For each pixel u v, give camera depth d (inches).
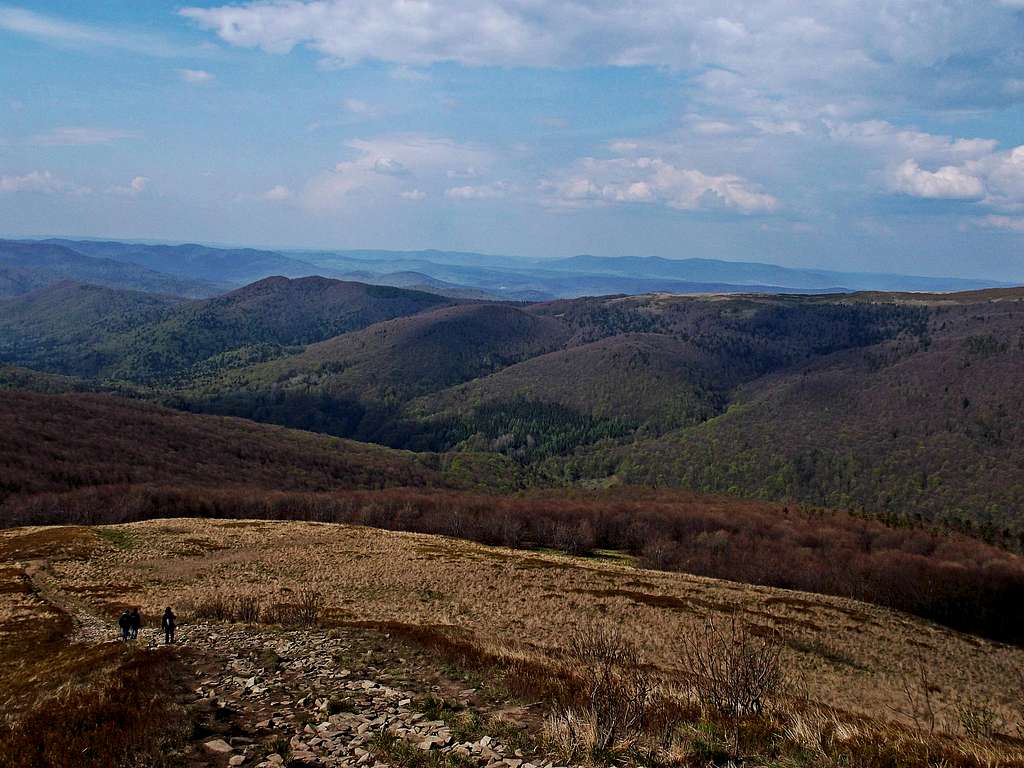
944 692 1595.7
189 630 1070.4
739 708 454.6
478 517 4495.6
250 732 445.4
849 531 4781.0
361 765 371.6
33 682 694.5
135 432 6899.6
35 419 6230.3
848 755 353.7
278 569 2265.0
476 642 861.2
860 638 2237.9
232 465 6545.3
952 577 3444.9
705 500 6294.3
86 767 368.2
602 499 6067.9
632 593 2377.0
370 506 4439.0
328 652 756.6
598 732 376.5
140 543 2628.0
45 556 2250.2
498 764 353.7
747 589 2938.0
